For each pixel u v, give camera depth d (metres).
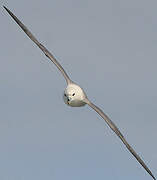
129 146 17.75
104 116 18.38
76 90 19.27
